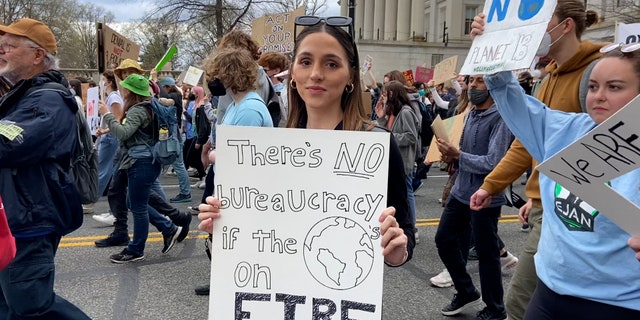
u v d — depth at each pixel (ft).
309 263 5.28
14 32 8.37
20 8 126.52
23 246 7.88
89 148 9.20
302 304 5.27
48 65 8.73
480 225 10.94
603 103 5.48
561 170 4.79
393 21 121.08
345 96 5.65
